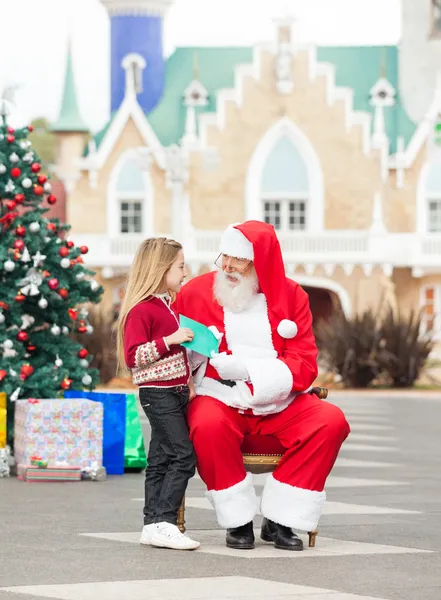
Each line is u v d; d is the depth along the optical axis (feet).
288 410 28.22
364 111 165.48
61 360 44.98
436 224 157.07
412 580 24.35
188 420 28.14
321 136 154.81
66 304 45.16
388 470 45.32
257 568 25.44
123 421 42.65
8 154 44.98
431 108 157.48
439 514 34.01
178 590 23.15
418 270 154.61
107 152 157.89
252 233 28.50
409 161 156.04
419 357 110.32
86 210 157.99
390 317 112.06
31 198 45.47
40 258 43.98
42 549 27.53
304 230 154.51
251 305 28.89
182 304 29.17
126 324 28.17
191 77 168.66
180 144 157.79
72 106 168.14
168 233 157.99
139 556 26.68
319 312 158.30
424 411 80.43
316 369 28.53
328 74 154.51
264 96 154.92
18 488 38.75
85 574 24.62
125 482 40.50
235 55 169.68
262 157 155.02
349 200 154.30
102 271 156.15
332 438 27.86
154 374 27.84
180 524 29.07
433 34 170.60
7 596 22.53
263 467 28.37
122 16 179.63
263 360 28.02
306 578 24.43
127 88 159.02
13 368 43.75
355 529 31.17
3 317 43.93
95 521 31.91
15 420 42.86
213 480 27.86
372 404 88.38
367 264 151.53
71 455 41.19
